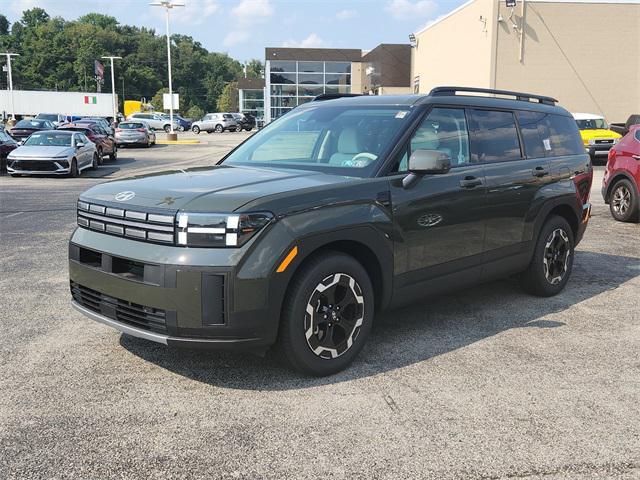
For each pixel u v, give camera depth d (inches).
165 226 143.6
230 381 157.8
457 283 195.8
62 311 212.8
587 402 148.5
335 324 159.9
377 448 126.6
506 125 217.6
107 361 170.1
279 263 144.2
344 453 124.5
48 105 2185.0
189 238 141.3
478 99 210.8
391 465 120.4
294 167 186.1
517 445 128.3
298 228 147.7
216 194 147.7
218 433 131.9
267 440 129.2
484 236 201.2
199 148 1425.9
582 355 178.7
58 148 733.9
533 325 205.0
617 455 124.8
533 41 1029.2
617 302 232.8
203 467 119.0
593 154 866.1
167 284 141.4
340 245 164.7
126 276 149.3
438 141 189.8
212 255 140.6
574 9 1021.8
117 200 155.5
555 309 223.5
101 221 157.6
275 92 1897.1
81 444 126.8
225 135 2187.5
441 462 121.6
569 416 141.3
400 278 175.3
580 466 120.6
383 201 167.5
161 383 156.5
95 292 159.3
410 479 115.8
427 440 129.8
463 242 193.5
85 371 163.3
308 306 152.6
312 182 160.7
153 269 143.4
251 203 143.6
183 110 5979.3
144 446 126.3
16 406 143.1
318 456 123.3
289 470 118.3
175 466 119.3
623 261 303.9
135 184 163.8
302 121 206.2
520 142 221.5
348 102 207.5
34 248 315.3
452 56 1227.9
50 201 496.7
